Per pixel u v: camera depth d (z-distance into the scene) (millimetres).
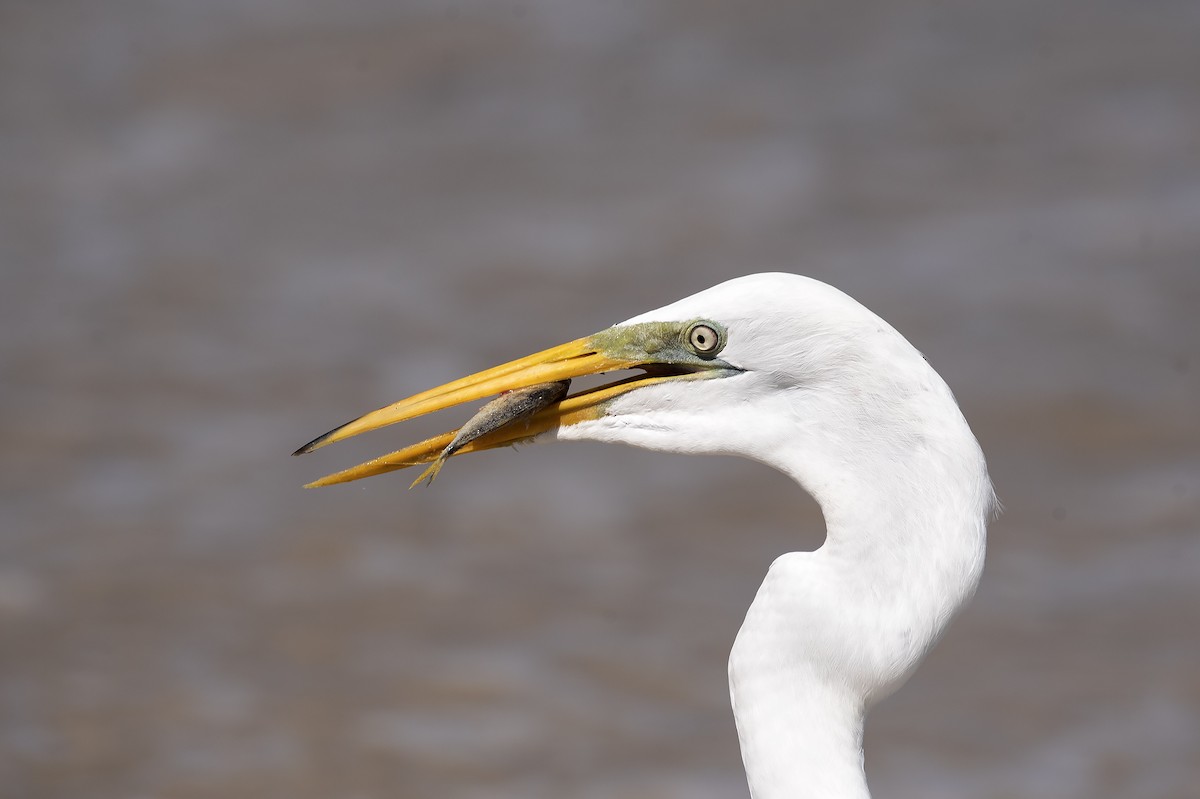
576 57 26312
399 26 27516
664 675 12414
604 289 19062
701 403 5523
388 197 22062
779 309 5355
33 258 20406
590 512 14898
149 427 16328
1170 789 11039
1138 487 14898
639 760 11469
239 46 26828
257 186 22453
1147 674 12219
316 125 24312
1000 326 17938
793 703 5363
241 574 13891
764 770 5398
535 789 11148
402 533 14578
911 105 24391
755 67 25812
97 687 12359
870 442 5281
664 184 22078
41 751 11594
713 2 28312
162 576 13867
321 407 16547
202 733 11797
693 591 13508
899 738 11648
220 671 12570
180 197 22156
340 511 14953
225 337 18188
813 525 14508
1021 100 24469
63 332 18422
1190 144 22656
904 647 5250
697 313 5508
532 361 5758
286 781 11266
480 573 13883
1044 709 11891
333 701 12203
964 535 5211
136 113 24656
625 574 13812
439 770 11383
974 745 11547
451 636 12977
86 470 15547
